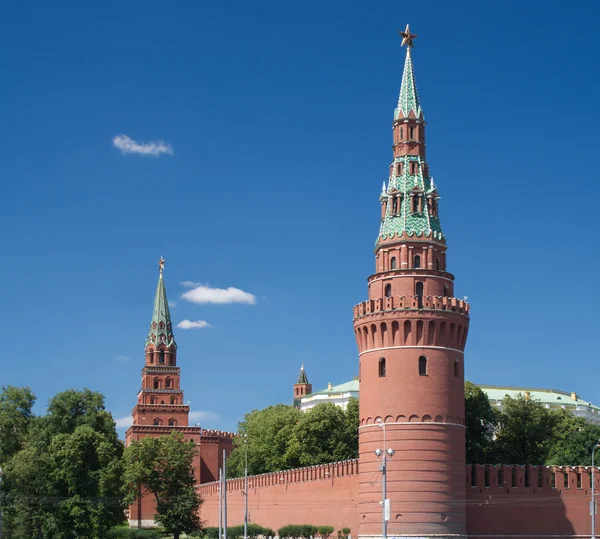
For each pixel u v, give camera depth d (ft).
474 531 305.32
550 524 315.99
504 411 433.48
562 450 431.43
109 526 384.27
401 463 294.05
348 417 469.16
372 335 307.58
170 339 602.85
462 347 310.45
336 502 344.08
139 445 454.81
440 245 314.55
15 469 376.48
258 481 425.28
